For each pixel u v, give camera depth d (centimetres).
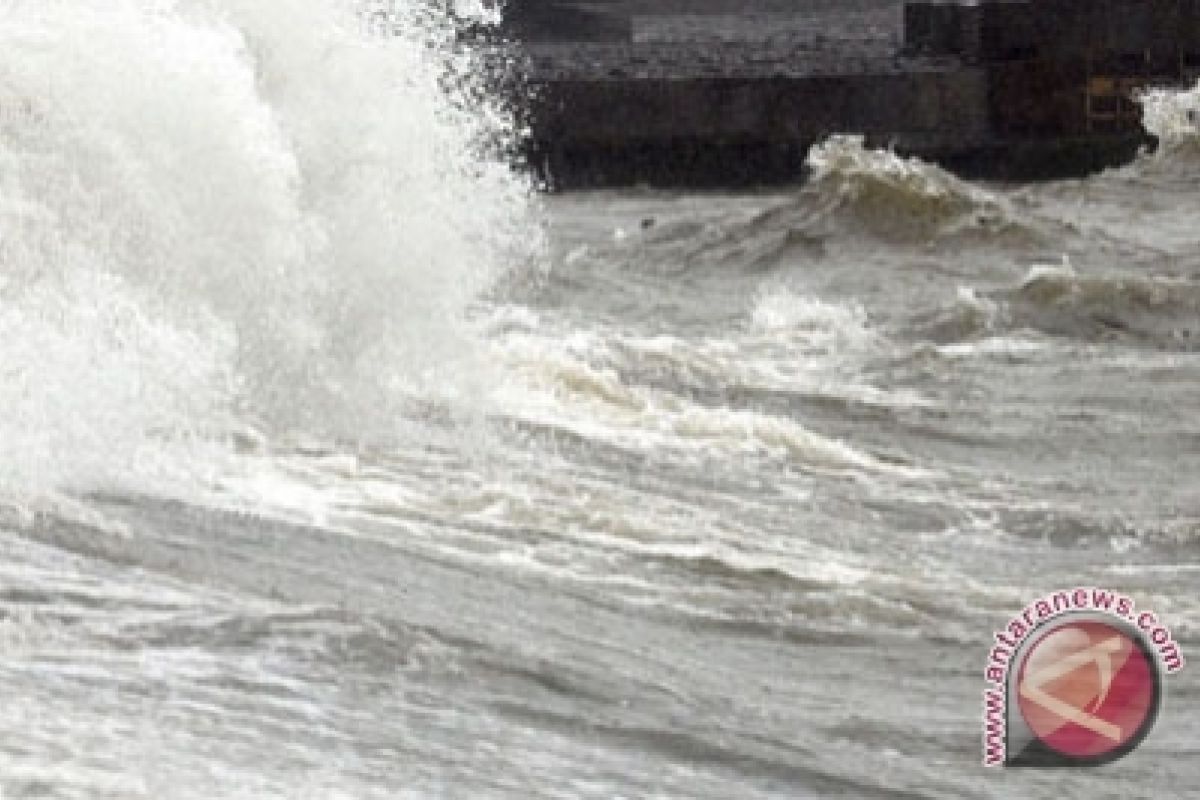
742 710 1878
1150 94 12838
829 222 8469
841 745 1825
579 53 14725
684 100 13375
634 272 7650
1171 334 6188
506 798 1399
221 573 1920
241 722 1428
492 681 1694
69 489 2134
